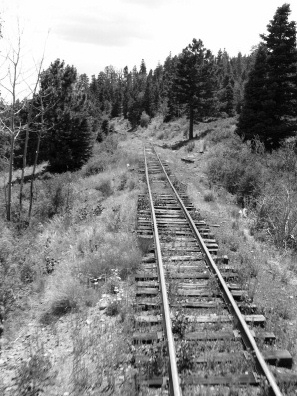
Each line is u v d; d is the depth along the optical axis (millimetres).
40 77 12789
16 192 19250
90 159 27469
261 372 4488
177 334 5293
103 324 5824
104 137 46875
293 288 7250
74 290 6652
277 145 23234
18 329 5887
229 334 5336
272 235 10250
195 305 6176
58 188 15125
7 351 5312
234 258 8492
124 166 21625
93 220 11562
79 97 27938
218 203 13805
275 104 22953
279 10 23531
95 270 7582
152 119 92750
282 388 4336
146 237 9320
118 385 4496
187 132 41406
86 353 5152
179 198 13438
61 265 8211
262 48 23703
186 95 37656
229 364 4684
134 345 5125
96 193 15828
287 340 5375
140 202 12938
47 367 4820
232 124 37156
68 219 11984
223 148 23094
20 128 12969
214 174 17844
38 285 7250
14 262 8078
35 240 10328
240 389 4320
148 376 4500
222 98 62062
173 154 28141
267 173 15430
